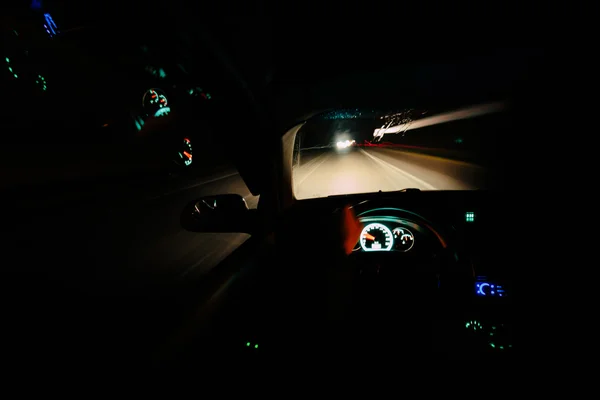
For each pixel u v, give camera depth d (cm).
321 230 207
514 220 238
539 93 537
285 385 160
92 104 688
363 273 193
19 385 240
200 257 556
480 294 194
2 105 596
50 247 538
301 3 196
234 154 214
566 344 167
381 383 153
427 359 162
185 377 167
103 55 193
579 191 601
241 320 194
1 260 478
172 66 180
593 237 223
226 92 186
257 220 245
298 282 194
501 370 157
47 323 337
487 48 216
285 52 204
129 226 693
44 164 672
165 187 973
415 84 229
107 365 197
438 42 207
